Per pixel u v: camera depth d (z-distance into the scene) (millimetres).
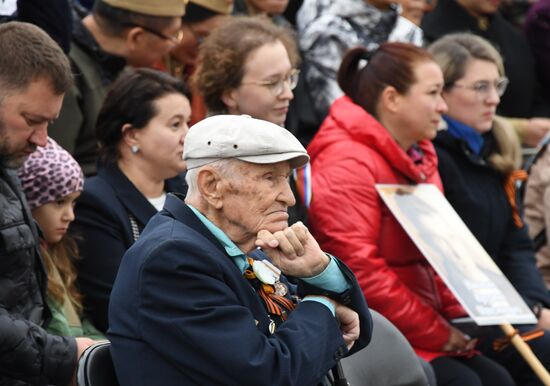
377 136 14031
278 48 13109
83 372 8453
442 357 13820
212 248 8586
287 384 8211
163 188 12984
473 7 20359
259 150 8484
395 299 13508
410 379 10852
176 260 8320
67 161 11469
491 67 15859
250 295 8695
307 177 13703
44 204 11344
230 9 16969
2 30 9859
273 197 8594
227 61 13047
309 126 16797
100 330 12086
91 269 11961
